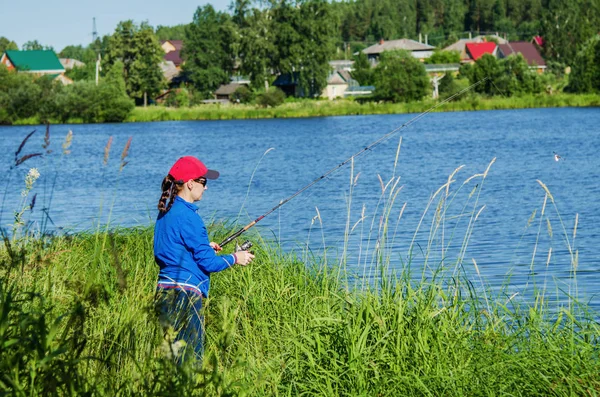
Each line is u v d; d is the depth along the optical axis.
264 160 37.00
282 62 95.12
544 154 33.25
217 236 9.66
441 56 118.56
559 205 18.55
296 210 18.48
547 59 114.81
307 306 6.36
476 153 35.53
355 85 104.25
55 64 114.88
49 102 80.62
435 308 5.77
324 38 94.94
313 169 31.59
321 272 7.79
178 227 5.24
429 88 84.69
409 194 21.47
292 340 5.30
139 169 34.06
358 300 6.15
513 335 5.54
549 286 9.33
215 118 85.50
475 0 188.00
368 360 5.03
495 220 16.16
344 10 190.38
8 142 54.62
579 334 5.63
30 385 3.61
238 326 6.14
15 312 4.41
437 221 6.81
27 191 5.34
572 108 72.19
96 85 82.94
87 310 4.29
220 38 105.31
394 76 84.44
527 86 77.94
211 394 4.05
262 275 7.23
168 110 87.62
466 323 5.91
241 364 4.52
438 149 38.84
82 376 3.87
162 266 5.31
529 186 22.59
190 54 106.12
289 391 4.82
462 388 4.76
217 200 21.67
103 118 82.50
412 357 5.04
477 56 124.50
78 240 8.49
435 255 11.61
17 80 81.00
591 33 113.00
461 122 60.88
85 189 25.55
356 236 13.89
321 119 77.50
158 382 3.75
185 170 5.33
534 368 4.97
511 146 38.28
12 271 4.85
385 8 186.12
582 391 4.74
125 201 21.72
